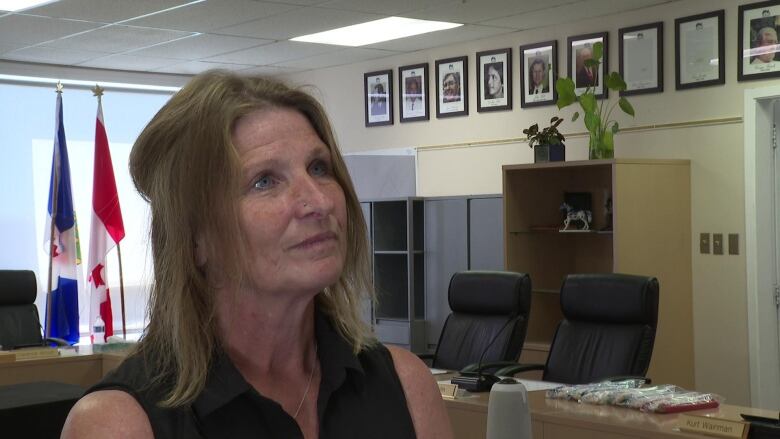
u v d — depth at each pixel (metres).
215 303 0.77
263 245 0.75
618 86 5.83
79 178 8.35
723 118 5.82
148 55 7.72
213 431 0.73
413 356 0.91
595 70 6.07
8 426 3.33
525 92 6.91
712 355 5.92
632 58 6.25
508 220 6.46
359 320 0.86
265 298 0.77
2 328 6.08
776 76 5.56
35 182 8.09
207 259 0.76
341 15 6.24
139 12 6.09
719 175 5.86
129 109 8.67
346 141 8.32
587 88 6.42
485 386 3.64
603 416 3.02
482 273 5.18
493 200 6.79
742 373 5.79
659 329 5.79
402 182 7.83
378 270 7.61
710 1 5.84
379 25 6.72
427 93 7.63
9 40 7.00
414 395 0.88
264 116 0.77
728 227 5.83
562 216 6.64
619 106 6.28
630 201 5.68
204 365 0.74
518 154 7.00
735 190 5.79
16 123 8.02
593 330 4.59
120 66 8.24
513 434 1.59
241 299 0.77
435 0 5.82
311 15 6.23
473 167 7.32
